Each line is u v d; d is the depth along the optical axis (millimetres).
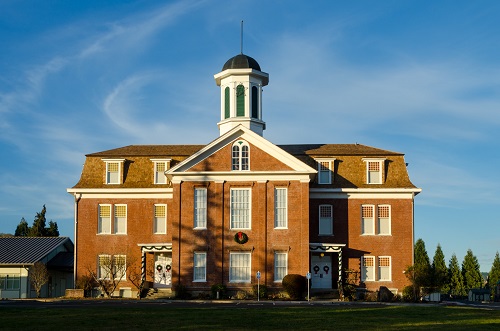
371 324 28281
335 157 56156
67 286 67375
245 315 31406
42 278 55938
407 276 52062
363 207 55000
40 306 37531
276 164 51938
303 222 51281
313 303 44250
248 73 57969
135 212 55938
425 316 32594
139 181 56406
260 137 51969
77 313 31469
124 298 50406
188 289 50938
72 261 60812
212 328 25641
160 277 55062
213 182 51969
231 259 51375
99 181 56562
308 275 47250
